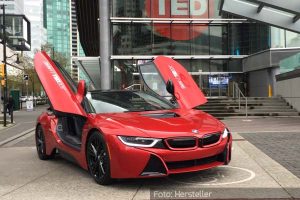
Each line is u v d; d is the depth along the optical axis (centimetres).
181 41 2938
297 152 853
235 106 2103
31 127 1789
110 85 2838
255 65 2720
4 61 2500
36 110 3809
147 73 920
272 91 2559
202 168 586
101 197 550
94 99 730
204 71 2948
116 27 2902
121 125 596
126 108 710
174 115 665
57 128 795
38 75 703
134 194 561
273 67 2559
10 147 1090
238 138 1081
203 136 582
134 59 2878
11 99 2527
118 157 571
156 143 560
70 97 691
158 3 2914
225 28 2958
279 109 2028
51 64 727
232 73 2948
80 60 2900
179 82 801
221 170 693
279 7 1584
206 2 2939
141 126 589
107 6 2816
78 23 3831
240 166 724
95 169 626
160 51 2920
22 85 5459
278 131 1257
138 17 2900
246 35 2912
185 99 767
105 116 654
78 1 3161
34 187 616
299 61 1966
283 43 2670
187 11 2931
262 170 691
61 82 707
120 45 2895
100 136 604
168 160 560
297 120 1709
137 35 2911
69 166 776
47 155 841
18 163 828
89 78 3083
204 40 2953
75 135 759
